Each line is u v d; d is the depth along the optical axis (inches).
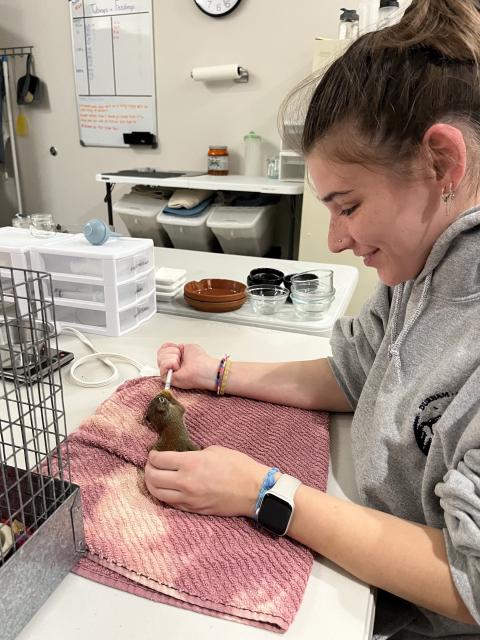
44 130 123.0
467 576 18.7
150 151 115.3
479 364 21.4
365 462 24.7
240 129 106.3
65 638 17.0
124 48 109.3
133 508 22.5
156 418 26.2
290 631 17.6
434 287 23.7
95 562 19.8
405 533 20.5
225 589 18.7
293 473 25.4
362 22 79.0
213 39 102.2
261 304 48.4
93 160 121.2
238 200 99.0
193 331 45.3
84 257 41.3
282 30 97.4
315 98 21.6
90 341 42.4
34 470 19.2
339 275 62.2
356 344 31.5
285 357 40.3
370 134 19.7
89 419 28.5
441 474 22.0
